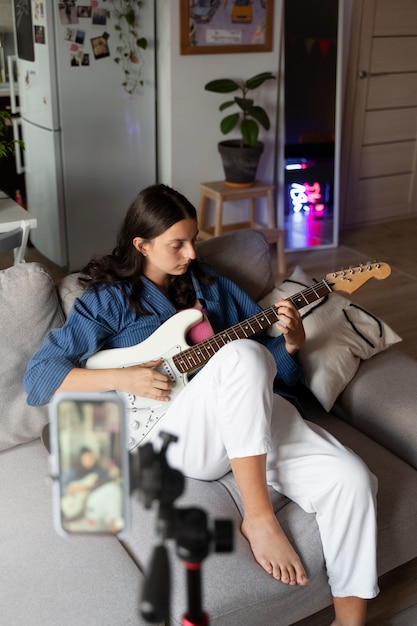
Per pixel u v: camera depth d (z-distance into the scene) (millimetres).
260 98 4367
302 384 2086
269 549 1501
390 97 4898
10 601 1355
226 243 2168
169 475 677
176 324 1822
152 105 4160
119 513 631
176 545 666
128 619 1346
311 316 2080
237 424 1545
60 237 4164
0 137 4551
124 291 1832
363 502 1569
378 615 1821
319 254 4617
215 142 4355
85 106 3945
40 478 1701
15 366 1774
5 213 2854
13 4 4016
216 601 1427
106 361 1791
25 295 1771
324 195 4609
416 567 1989
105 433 627
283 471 1663
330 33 4352
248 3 4090
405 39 4785
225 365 1583
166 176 4348
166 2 3895
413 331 3586
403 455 1893
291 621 1586
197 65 4105
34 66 3932
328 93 4453
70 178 4059
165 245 1794
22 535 1517
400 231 5078
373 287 4109
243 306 2041
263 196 4293
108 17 3832
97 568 1445
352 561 1576
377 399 1969
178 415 1679
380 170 5102
